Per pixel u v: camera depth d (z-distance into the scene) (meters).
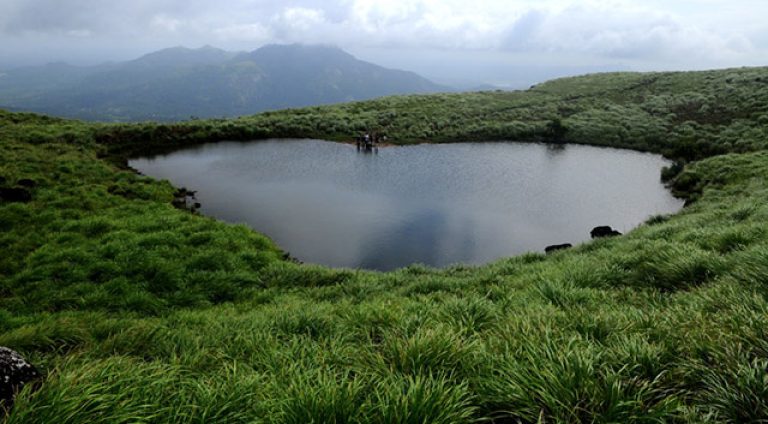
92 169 27.98
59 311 9.81
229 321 8.24
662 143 49.38
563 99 75.12
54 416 2.93
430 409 3.09
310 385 3.67
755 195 19.66
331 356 4.98
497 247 20.20
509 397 3.35
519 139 55.47
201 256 13.98
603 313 5.66
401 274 13.93
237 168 35.72
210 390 3.67
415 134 55.81
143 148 42.31
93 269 12.36
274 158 40.44
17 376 3.46
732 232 10.16
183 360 5.28
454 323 6.31
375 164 39.34
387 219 23.95
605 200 28.50
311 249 19.39
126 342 6.01
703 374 3.50
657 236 13.78
